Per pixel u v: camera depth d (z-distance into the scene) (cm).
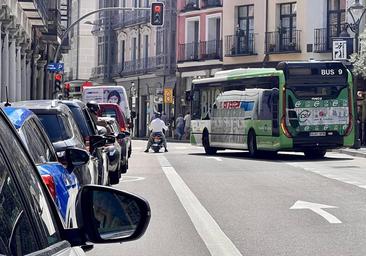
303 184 2395
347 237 1415
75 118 1723
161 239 1398
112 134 2375
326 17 6103
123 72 8594
